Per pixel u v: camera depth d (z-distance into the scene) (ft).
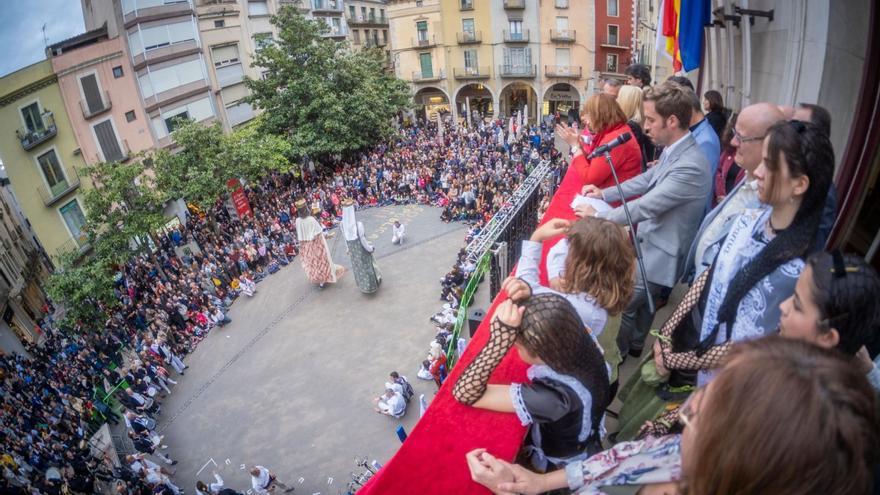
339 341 59.36
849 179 11.18
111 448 50.37
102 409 53.36
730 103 23.08
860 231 10.77
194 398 54.60
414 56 138.10
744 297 6.70
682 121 10.17
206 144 81.61
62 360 64.69
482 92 146.51
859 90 11.51
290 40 100.12
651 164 17.33
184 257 79.97
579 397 6.17
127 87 94.68
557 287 8.73
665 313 14.06
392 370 53.62
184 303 65.51
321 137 100.12
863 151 10.81
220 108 116.06
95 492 44.91
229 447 47.73
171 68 102.83
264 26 126.11
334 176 102.27
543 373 6.44
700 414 3.50
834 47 13.56
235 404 52.85
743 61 20.58
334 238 84.99
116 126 93.56
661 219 11.01
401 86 125.80
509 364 8.02
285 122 101.96
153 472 42.88
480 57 133.59
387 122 112.06
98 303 67.41
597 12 121.60
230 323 66.49
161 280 73.10
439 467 6.33
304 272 75.46
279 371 56.34
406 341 57.57
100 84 90.02
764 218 7.00
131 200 74.79
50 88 82.84
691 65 25.71
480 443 6.53
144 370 54.19
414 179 93.86
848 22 12.76
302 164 107.24
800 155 5.73
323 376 54.44
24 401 55.36
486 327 9.17
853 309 4.63
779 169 5.97
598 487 5.28
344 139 101.24
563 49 128.06
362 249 63.57
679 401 7.88
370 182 95.50
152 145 100.17
